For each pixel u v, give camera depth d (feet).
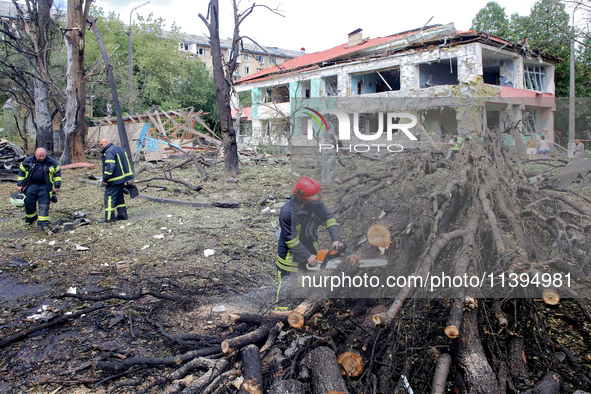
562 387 7.67
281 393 7.28
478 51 55.11
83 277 15.42
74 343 10.78
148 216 25.30
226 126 38.37
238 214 25.46
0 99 90.79
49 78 57.52
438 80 64.95
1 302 13.28
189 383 8.52
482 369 7.35
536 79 67.36
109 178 23.48
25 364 9.89
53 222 24.18
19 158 49.73
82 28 48.44
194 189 31.58
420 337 8.63
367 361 8.21
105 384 9.12
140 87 108.88
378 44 66.44
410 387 7.64
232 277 15.23
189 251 18.42
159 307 12.78
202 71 118.01
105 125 70.64
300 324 9.02
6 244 19.85
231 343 9.05
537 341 8.41
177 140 60.23
